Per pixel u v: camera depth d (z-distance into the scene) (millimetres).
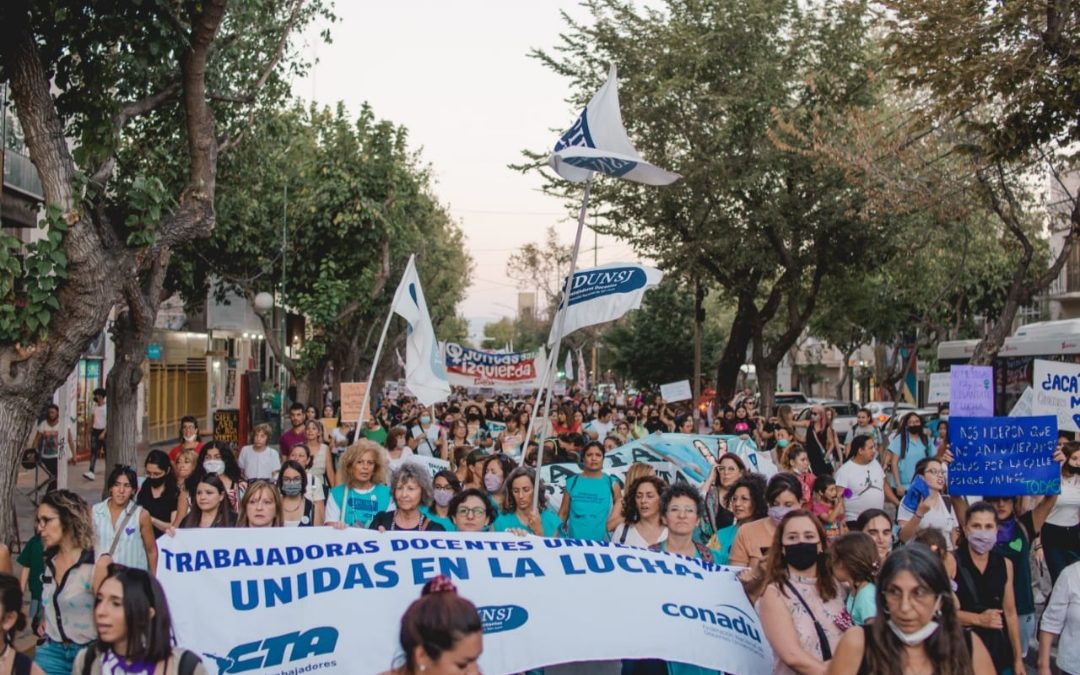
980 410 12055
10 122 16531
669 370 48781
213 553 5996
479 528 7473
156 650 4375
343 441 16812
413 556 6152
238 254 24344
